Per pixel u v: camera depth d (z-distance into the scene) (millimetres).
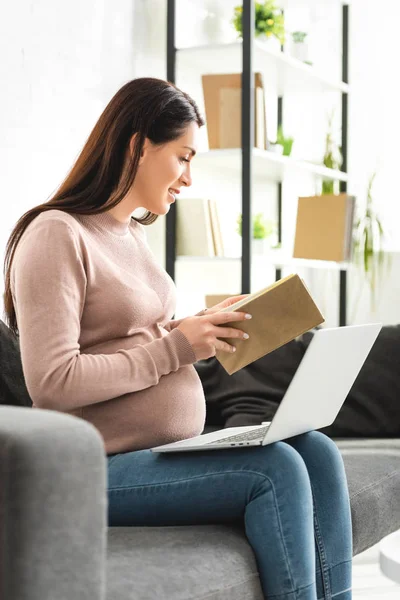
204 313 2193
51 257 1812
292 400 1739
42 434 1197
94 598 1255
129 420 1900
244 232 4094
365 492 2436
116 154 2008
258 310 1836
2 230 3387
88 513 1242
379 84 5508
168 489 1789
